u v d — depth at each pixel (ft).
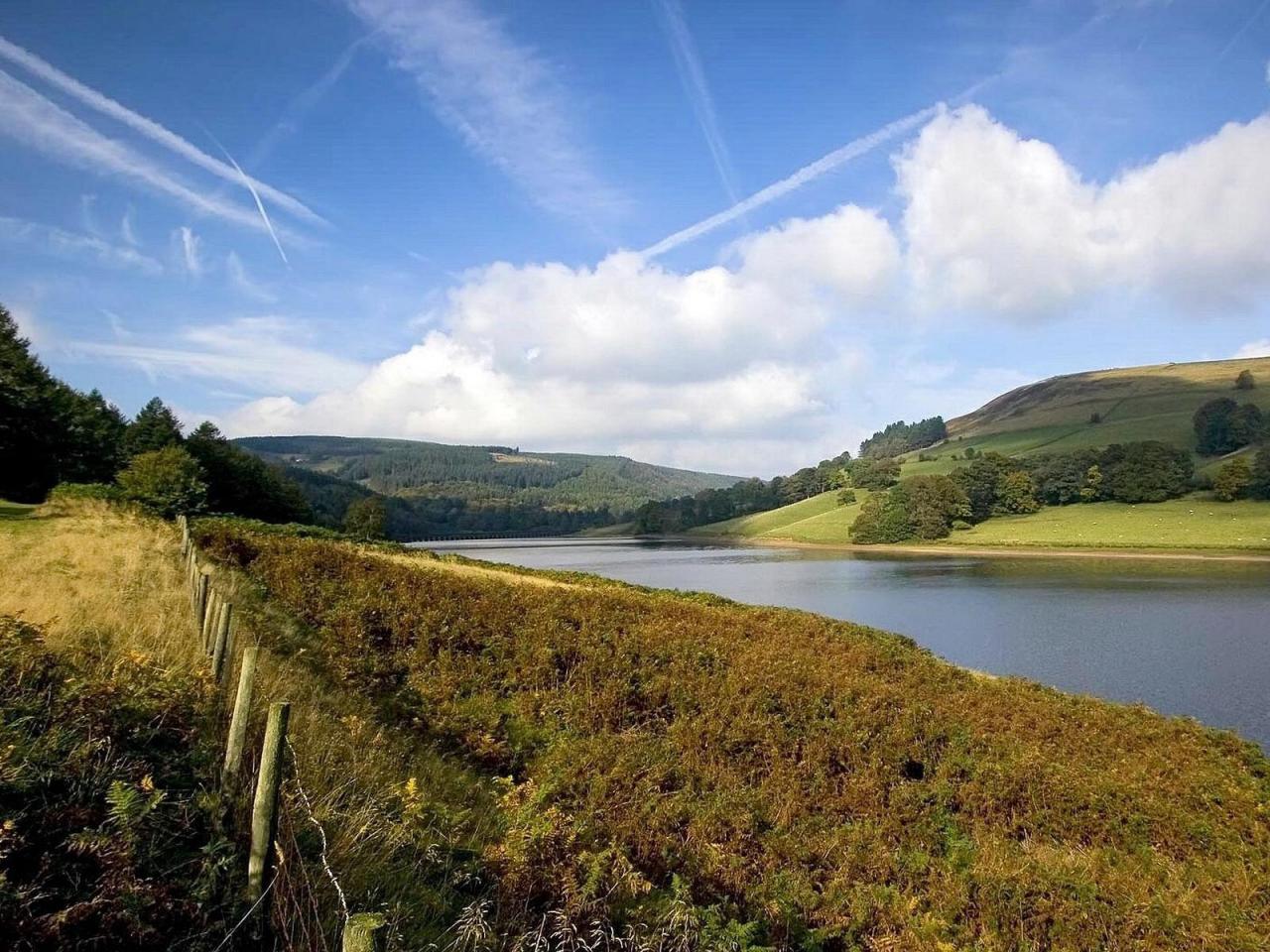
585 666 57.36
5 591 35.96
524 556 483.10
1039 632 167.84
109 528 81.30
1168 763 54.13
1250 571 272.72
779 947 24.77
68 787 16.84
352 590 68.69
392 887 17.69
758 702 53.88
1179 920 31.01
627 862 23.67
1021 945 28.81
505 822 24.38
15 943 12.43
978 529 442.91
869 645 81.30
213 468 248.32
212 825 16.90
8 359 171.12
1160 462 437.17
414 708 42.37
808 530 556.51
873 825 39.52
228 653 28.35
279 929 14.64
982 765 47.80
